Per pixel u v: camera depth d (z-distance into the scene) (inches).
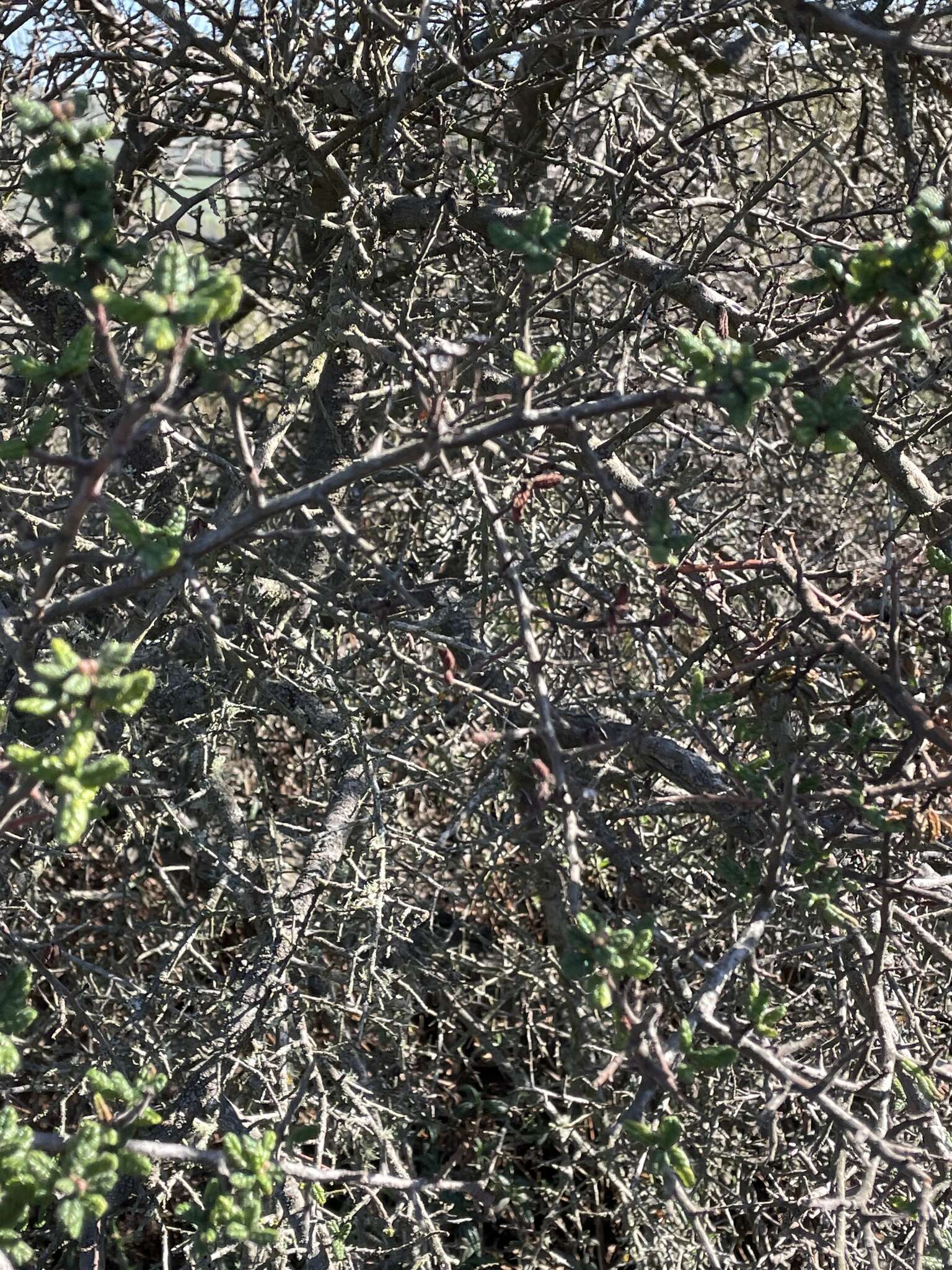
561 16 103.1
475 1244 102.3
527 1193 112.3
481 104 127.3
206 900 114.3
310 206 117.7
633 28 83.4
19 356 53.5
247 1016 85.8
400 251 128.7
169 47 118.5
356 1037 90.2
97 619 115.6
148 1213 83.2
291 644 99.8
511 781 106.5
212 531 52.7
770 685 72.5
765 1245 91.7
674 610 65.2
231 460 126.0
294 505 51.8
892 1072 61.9
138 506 98.4
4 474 96.8
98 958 119.2
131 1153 45.9
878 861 72.5
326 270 120.6
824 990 95.0
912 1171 49.3
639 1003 54.2
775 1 74.3
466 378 85.0
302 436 143.4
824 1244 65.6
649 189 100.1
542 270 50.3
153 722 117.6
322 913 101.1
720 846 99.9
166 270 41.8
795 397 48.8
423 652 120.6
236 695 99.5
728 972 53.4
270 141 105.0
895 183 113.4
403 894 101.9
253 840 108.8
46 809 46.0
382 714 103.7
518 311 94.1
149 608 81.0
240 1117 74.0
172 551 49.9
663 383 117.7
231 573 106.5
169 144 128.3
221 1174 48.8
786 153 148.8
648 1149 55.8
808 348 89.0
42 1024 105.3
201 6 103.3
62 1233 79.5
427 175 121.4
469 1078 125.2
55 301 113.1
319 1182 65.9
